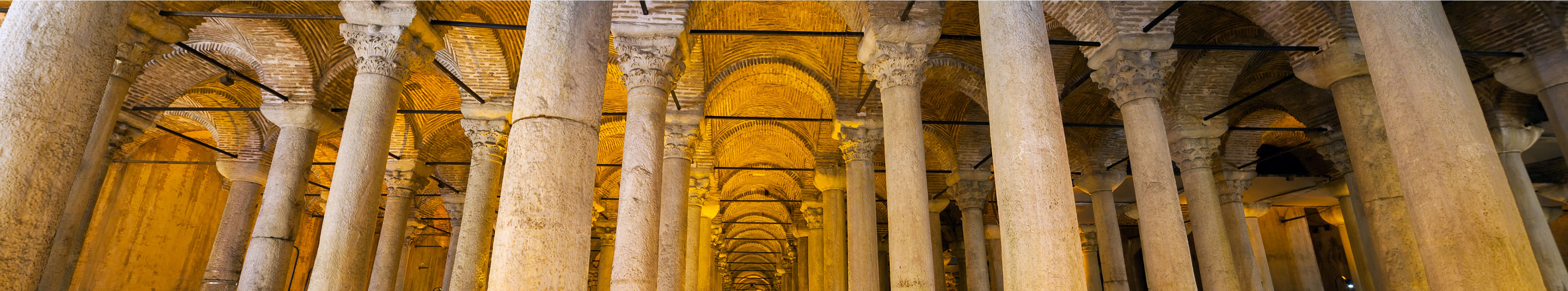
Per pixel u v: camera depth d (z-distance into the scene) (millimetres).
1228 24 11625
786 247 32594
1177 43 12219
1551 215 18375
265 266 9109
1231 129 13852
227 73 10914
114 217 16500
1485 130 5527
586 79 4645
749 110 17234
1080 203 23484
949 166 17766
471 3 10906
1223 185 15531
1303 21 9664
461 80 12273
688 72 12477
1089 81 14758
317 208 24672
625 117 17016
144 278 17234
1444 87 5523
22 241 3768
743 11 11938
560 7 4766
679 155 12211
